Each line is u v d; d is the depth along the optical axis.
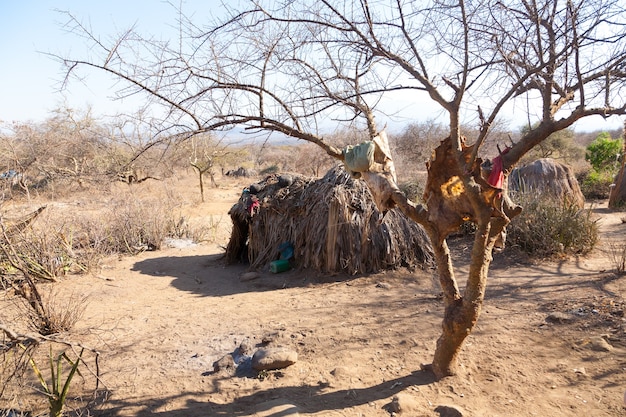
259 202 8.12
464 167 3.18
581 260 7.07
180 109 3.25
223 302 6.38
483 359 4.11
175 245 10.33
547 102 3.24
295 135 3.53
